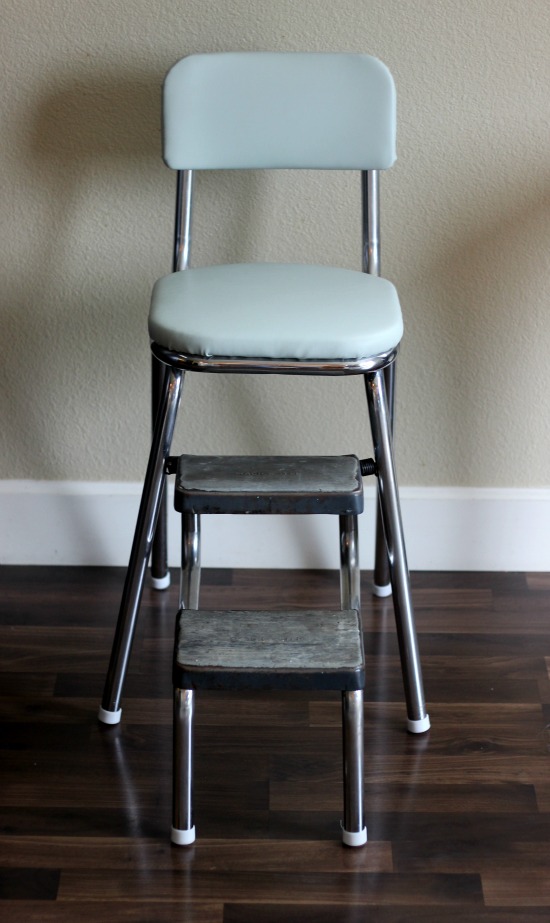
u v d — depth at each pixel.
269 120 1.69
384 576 2.04
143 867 1.46
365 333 1.44
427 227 1.88
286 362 1.44
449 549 2.12
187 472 1.57
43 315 1.96
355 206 1.86
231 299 1.53
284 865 1.46
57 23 1.75
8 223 1.89
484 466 2.07
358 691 1.41
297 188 1.85
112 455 2.07
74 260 1.92
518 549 2.12
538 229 1.88
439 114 1.80
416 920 1.38
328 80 1.68
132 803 1.56
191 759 1.45
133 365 2.00
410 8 1.73
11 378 2.01
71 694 1.78
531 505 2.08
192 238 1.90
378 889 1.43
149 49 1.77
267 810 1.55
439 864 1.46
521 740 1.69
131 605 1.66
